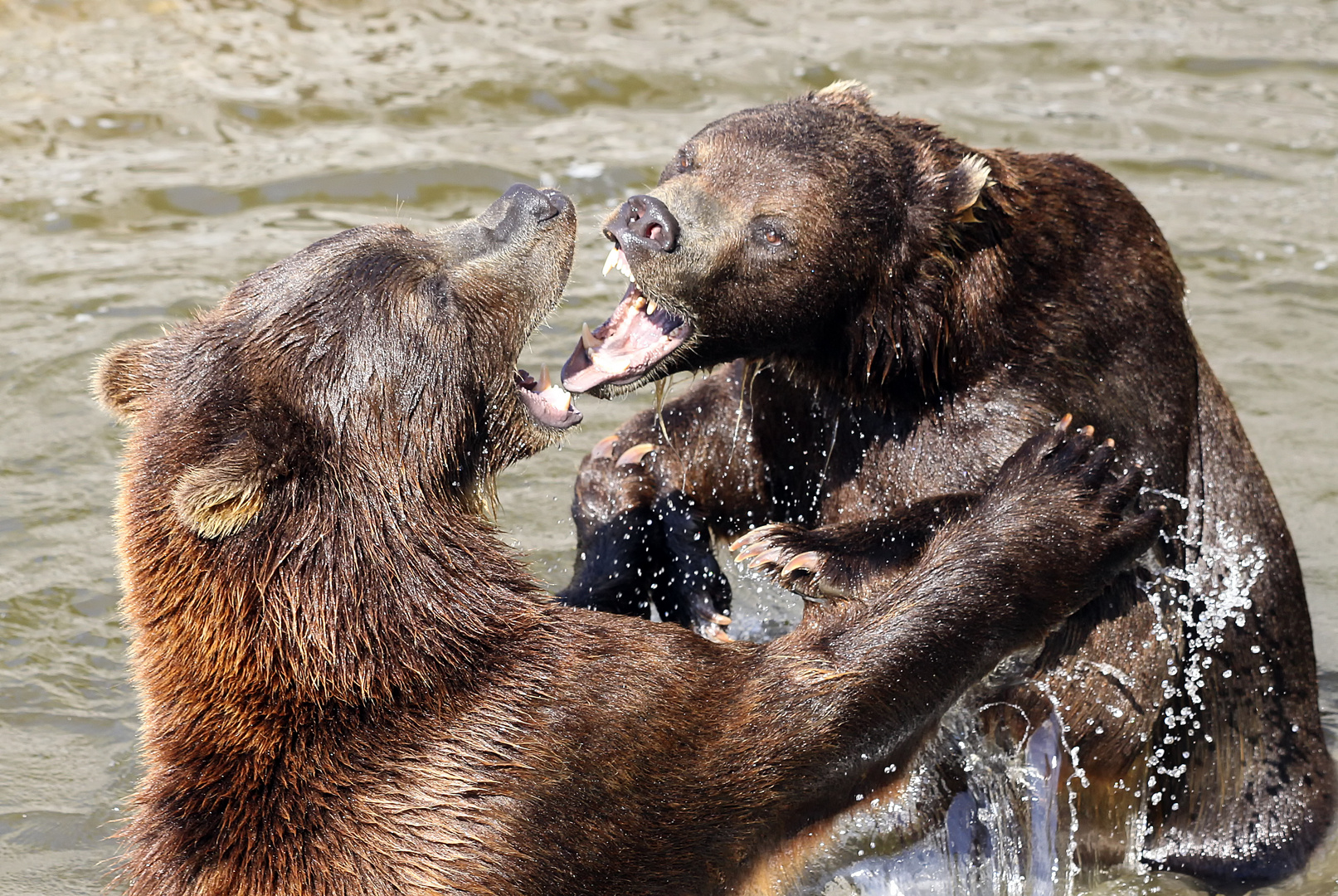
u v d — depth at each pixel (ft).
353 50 81.82
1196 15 90.27
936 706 33.60
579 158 71.20
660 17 87.51
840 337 36.45
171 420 30.14
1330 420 55.93
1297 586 41.19
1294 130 76.48
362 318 30.71
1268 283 63.87
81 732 41.60
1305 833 40.73
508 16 86.43
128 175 69.46
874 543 34.65
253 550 29.17
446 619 30.30
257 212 67.05
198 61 79.56
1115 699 37.45
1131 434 37.19
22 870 36.50
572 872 29.89
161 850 28.66
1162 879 40.09
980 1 91.81
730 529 40.68
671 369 36.42
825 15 88.79
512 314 32.96
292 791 28.76
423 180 69.21
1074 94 79.77
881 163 35.55
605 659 31.12
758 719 32.04
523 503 51.44
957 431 36.52
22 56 79.25
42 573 47.29
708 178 35.42
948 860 37.29
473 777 29.35
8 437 53.16
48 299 60.49
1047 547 33.96
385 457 30.48
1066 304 36.60
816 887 34.96
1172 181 71.56
